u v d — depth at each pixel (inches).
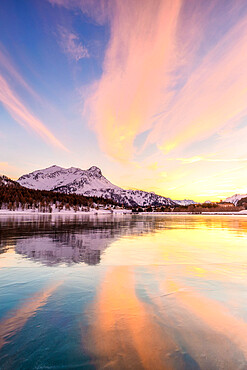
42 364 136.2
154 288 264.7
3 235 832.9
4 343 156.6
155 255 466.9
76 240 697.0
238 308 210.1
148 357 140.9
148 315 195.9
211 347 150.3
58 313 201.2
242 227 1425.9
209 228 1327.5
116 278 304.8
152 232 1021.8
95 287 269.1
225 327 175.3
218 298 233.8
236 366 132.6
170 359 139.0
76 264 384.8
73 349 149.8
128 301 226.7
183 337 161.8
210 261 411.8
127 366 132.8
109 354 144.4
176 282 287.6
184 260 419.8
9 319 190.7
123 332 168.9
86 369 131.7
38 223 1654.8
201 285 275.0
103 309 208.7
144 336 163.3
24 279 301.0
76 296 240.7
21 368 133.4
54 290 259.1
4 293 250.1
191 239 759.7
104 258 433.7
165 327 175.6
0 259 422.9
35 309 209.8
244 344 153.7
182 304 219.1
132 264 386.3
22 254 470.3
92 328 175.2
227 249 551.2
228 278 305.1
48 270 345.4
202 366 132.4
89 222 1915.6
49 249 531.2
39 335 166.2
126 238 766.5
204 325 178.4
